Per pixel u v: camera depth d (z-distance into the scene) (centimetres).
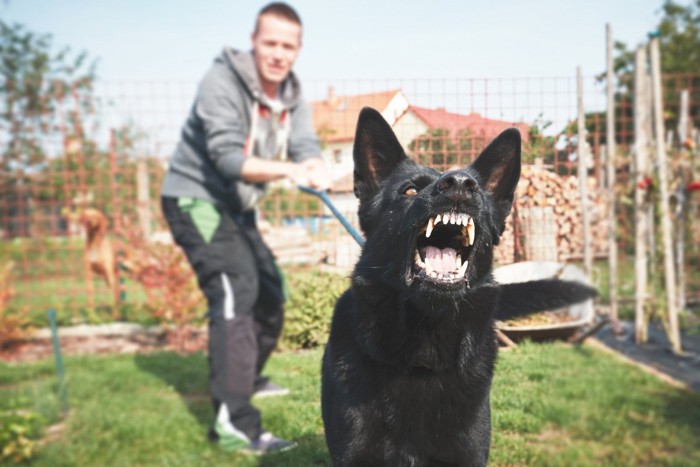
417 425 229
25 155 1038
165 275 726
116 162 936
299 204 901
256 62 422
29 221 1084
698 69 1669
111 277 839
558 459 313
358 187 261
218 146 401
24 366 641
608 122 682
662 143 667
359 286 238
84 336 792
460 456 231
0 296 756
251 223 448
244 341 405
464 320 230
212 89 412
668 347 643
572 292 291
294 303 345
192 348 721
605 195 704
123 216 880
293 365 302
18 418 428
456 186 213
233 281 416
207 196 425
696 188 730
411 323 226
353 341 236
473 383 231
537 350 284
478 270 234
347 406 229
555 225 272
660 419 423
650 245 686
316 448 257
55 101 1016
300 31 420
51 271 1002
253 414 391
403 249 230
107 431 456
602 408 427
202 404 511
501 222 250
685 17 1791
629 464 350
